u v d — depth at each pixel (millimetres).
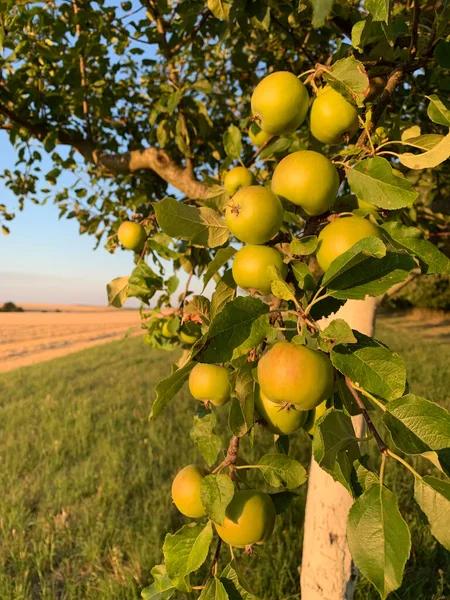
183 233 1273
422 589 3916
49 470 6344
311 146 1597
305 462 6191
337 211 1379
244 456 6324
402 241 1120
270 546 4387
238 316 1016
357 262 984
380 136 1280
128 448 7129
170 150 4207
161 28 3221
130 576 4031
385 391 949
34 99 3447
